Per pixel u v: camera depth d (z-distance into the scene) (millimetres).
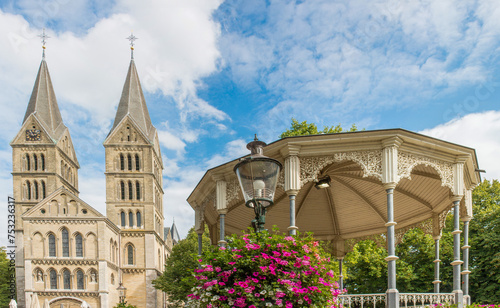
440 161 12977
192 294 8305
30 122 81062
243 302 7668
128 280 77938
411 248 37531
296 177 12250
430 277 35688
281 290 7707
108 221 70625
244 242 8242
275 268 7879
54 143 80375
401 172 12078
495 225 33156
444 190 15758
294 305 7906
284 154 12484
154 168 85875
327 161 12344
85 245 68375
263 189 8789
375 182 17547
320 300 8086
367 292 36344
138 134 83312
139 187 81875
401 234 19000
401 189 17234
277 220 20891
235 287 7848
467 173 14375
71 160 88938
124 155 82750
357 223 20406
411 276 34750
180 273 54062
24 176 79438
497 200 37375
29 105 83688
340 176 17969
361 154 12195
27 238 67625
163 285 54188
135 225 80438
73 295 66562
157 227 86562
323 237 21109
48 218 68375
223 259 8078
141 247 79500
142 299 77438
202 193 15852
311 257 8242
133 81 89562
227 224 19250
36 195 79625
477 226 33938
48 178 79688
